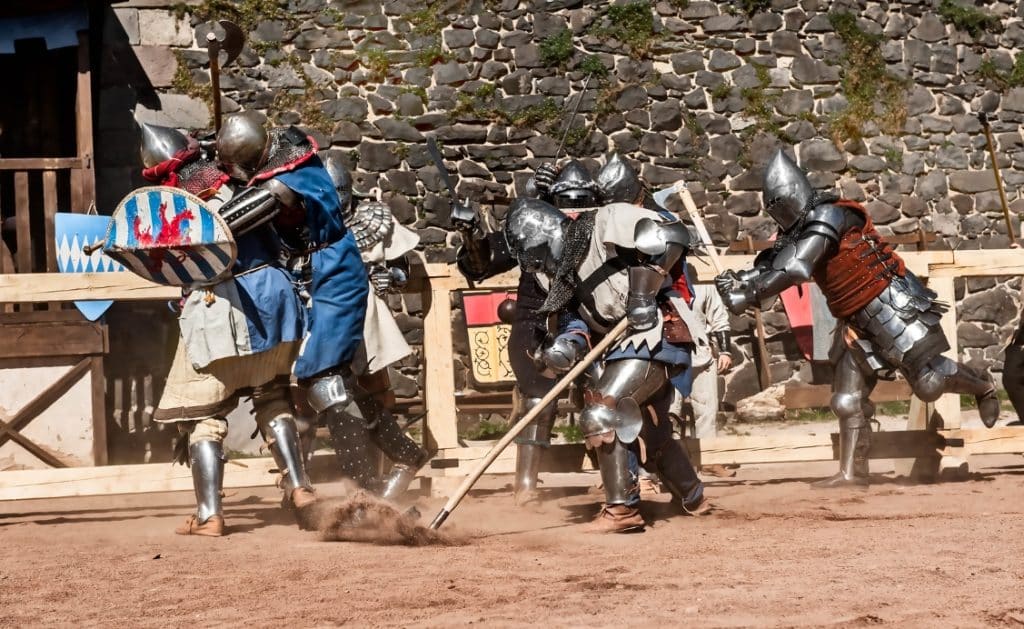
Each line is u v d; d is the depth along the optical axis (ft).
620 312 35.29
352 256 36.86
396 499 37.99
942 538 31.91
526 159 79.97
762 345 79.66
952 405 47.75
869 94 84.58
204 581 28.25
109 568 30.42
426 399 45.42
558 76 80.64
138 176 73.77
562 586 26.50
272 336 35.42
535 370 42.16
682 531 34.83
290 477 36.55
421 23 79.10
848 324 44.52
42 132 70.74
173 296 41.63
